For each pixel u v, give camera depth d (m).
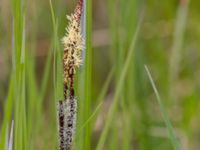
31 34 0.30
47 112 0.39
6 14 0.33
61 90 0.18
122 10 0.31
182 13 0.40
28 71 0.26
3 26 0.33
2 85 0.37
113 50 0.30
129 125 0.29
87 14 0.19
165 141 0.34
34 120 0.28
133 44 0.23
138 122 0.33
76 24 0.17
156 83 0.41
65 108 0.17
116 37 0.30
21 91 0.19
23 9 0.19
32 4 0.30
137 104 0.35
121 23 0.31
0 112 0.37
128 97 0.29
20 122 0.19
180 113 0.38
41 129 0.29
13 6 0.19
